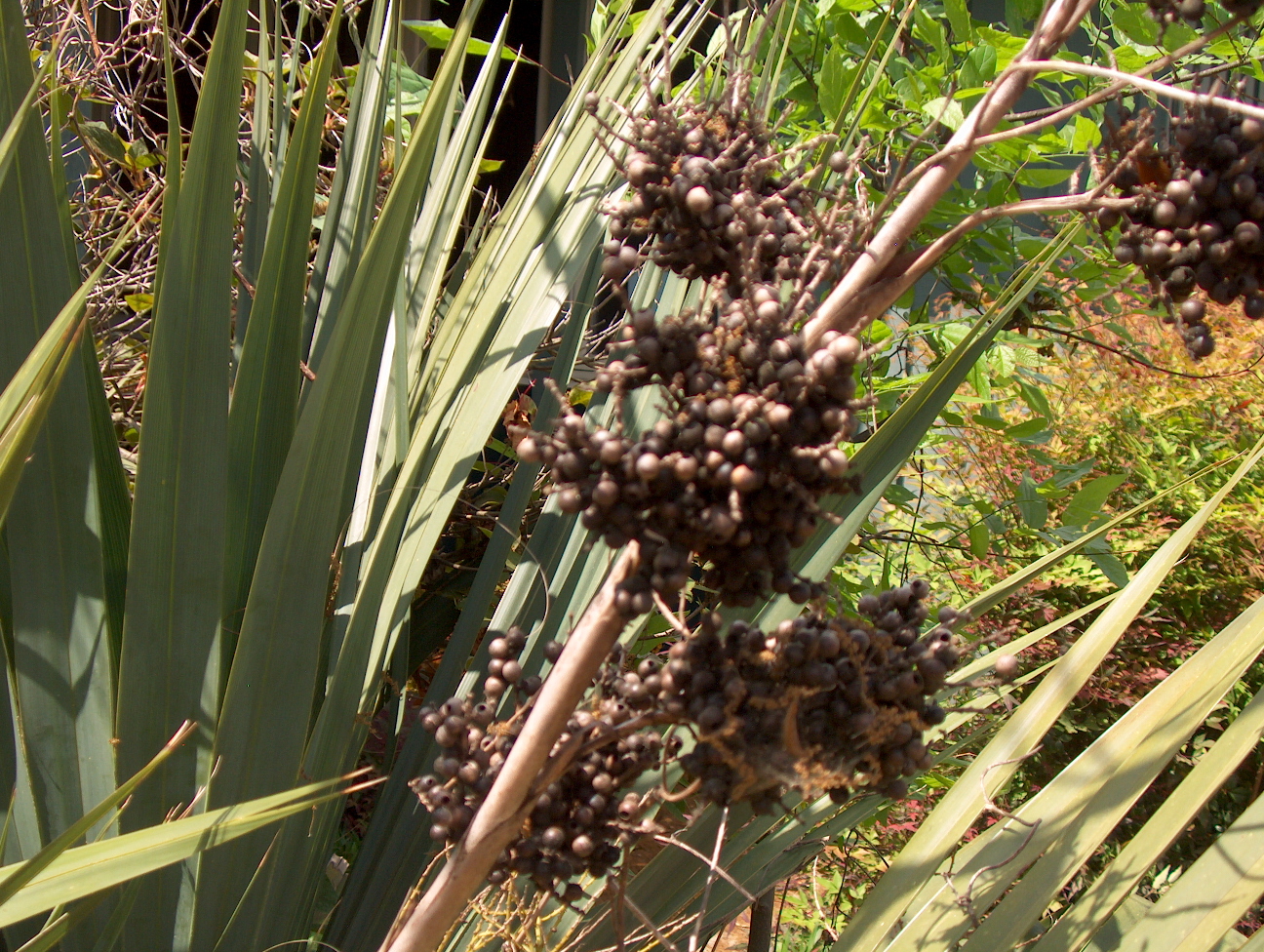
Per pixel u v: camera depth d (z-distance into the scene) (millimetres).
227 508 577
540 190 705
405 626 766
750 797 388
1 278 504
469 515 1058
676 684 370
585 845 406
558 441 344
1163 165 377
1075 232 641
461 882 399
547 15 2035
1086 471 1047
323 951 633
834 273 412
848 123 827
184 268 496
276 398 589
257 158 803
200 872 518
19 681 511
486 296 695
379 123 766
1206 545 1507
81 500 520
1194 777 539
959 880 554
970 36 886
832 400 340
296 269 580
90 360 576
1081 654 592
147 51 1349
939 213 890
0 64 493
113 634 579
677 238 401
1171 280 377
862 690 366
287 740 523
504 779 392
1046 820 555
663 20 722
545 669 666
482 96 838
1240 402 1550
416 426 748
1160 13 382
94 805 521
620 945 436
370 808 992
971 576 1353
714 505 339
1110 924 519
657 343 348
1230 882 500
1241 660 559
